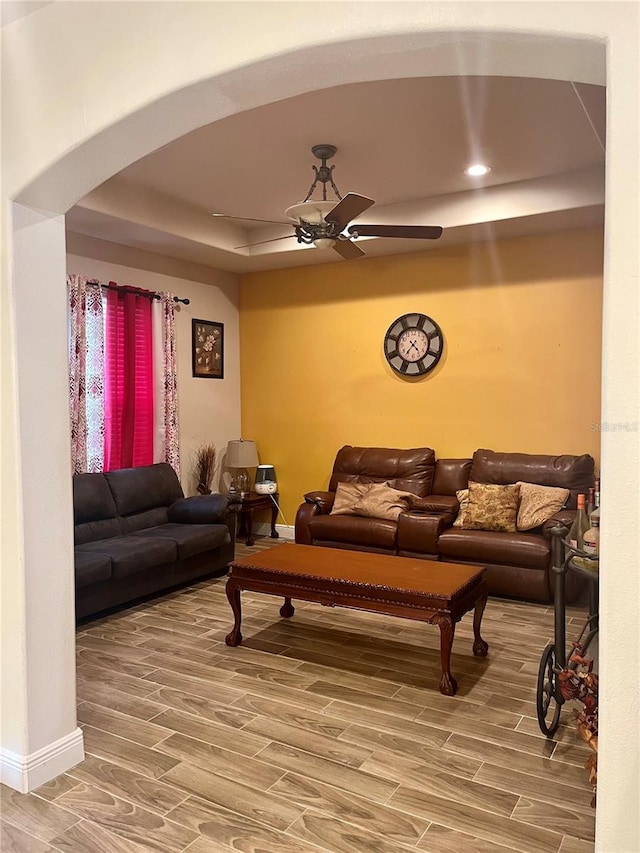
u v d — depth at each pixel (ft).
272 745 8.68
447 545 15.33
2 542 7.78
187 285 19.60
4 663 7.84
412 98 10.61
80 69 6.91
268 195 15.88
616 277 4.46
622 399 4.46
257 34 5.69
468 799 7.47
